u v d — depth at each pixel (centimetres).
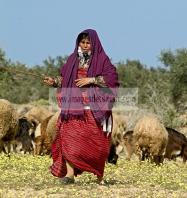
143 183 3456
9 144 6281
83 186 3181
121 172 4303
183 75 10131
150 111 9338
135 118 8194
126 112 8506
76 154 3100
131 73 14038
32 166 4541
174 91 10162
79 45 3150
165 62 10388
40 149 6462
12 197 2880
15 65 9162
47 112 7219
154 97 9762
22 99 13175
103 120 3123
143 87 11156
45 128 6444
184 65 10112
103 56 3142
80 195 2930
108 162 5772
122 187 3244
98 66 3123
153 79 12025
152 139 5600
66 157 3114
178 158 7169
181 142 6397
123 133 6266
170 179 3762
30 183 3369
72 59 3159
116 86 3147
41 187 3188
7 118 5969
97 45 3147
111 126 3162
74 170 3162
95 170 3169
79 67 3141
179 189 3291
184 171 4656
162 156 5706
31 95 14075
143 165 5066
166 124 9169
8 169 4347
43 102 11944
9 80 13050
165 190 3216
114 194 2991
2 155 5319
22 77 13938
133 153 6391
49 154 6400
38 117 7144
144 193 3061
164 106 9506
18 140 6600
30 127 6612
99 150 3133
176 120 9262
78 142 3100
